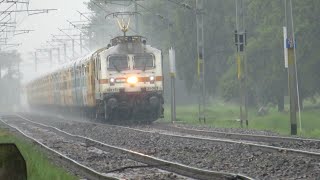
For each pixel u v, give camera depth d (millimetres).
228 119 127562
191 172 43906
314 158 48656
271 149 56062
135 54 113688
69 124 124438
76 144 78375
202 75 124625
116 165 52250
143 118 118750
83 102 135000
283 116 118000
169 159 55625
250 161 49812
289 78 85688
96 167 51531
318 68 162500
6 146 18953
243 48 109000
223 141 67375
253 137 74312
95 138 86250
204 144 67438
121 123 118812
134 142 75500
